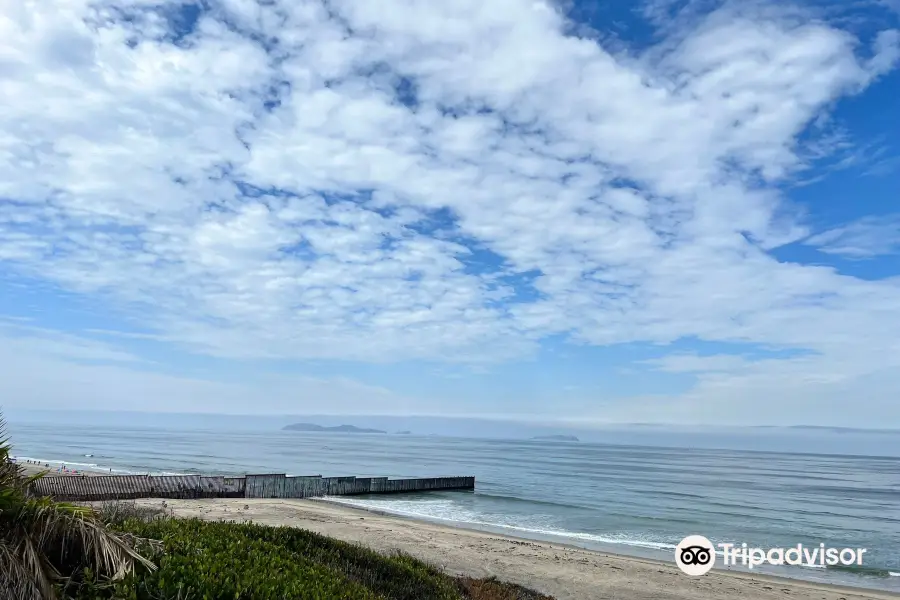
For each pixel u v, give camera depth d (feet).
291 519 91.30
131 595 16.72
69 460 262.26
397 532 86.28
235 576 19.98
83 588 16.34
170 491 120.47
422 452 542.16
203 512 91.04
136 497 112.37
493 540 87.35
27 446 374.02
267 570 21.76
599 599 56.44
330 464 330.34
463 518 129.70
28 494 17.53
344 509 125.08
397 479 177.37
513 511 146.51
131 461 272.51
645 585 63.62
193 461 291.79
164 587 17.66
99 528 17.37
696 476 335.67
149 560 19.10
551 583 60.70
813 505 196.44
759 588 66.85
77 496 103.86
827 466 536.01
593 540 106.11
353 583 25.00
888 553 105.29
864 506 198.29
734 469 428.97
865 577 83.10
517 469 344.90
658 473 350.23
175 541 22.81
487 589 43.68
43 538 16.14
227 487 133.18
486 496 178.81
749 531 126.82
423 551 72.08
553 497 188.24
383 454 480.64
